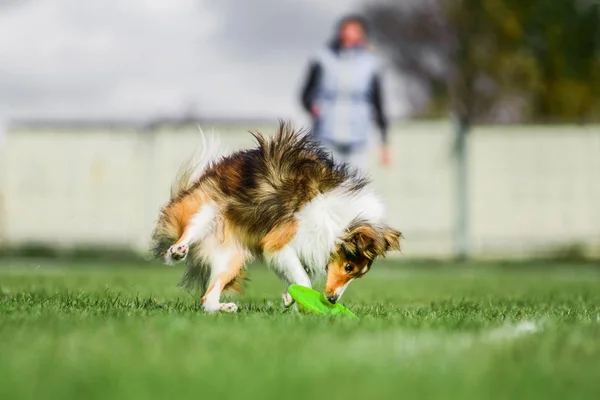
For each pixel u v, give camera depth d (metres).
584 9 40.47
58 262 25.66
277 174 8.73
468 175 27.31
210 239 8.77
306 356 5.50
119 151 27.34
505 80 41.75
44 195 27.36
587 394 4.64
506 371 5.15
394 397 4.44
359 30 18.27
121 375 4.92
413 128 27.19
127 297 10.45
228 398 4.38
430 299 11.73
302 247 8.71
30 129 27.28
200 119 26.88
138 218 27.41
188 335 6.26
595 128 27.42
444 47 46.03
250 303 10.09
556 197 27.56
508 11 40.97
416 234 27.34
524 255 27.53
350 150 18.34
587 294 12.70
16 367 5.15
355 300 11.34
